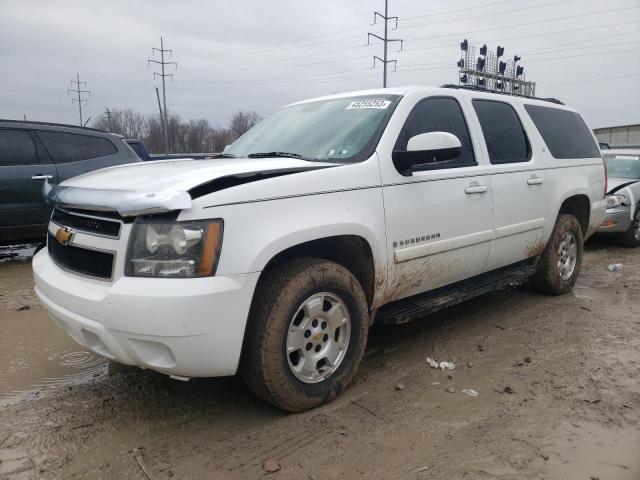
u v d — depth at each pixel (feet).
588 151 19.31
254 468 8.68
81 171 25.18
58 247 10.50
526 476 8.39
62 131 25.22
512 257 15.64
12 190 23.30
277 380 9.75
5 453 9.12
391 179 11.59
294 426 9.94
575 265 18.86
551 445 9.24
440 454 9.00
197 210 8.71
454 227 13.08
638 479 8.33
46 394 11.40
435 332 15.02
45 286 10.18
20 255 26.18
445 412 10.43
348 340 10.96
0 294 19.24
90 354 13.67
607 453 9.02
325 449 9.19
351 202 10.77
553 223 17.06
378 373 12.29
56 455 9.08
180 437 9.64
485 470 8.54
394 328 15.35
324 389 10.52
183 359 8.77
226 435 9.68
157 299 8.44
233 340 9.03
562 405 10.69
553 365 12.69
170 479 8.41
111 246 9.03
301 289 9.84
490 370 12.43
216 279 8.76
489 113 15.15
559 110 18.53
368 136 11.92
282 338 9.71
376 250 11.24
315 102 14.65
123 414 10.50
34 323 16.03
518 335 14.76
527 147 16.21
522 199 15.40
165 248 8.63
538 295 18.75
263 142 13.94
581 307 17.38
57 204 10.69
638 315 16.53
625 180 30.22
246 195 9.23
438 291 14.07
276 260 10.37
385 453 9.05
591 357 13.16
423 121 12.93
